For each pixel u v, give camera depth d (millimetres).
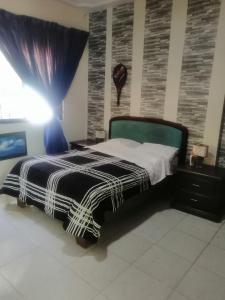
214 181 2811
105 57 4137
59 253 2195
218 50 3033
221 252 2301
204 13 3061
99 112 4418
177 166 3172
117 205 2436
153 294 1789
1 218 2744
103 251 2250
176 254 2248
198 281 1929
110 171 2719
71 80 4148
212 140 3250
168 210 3115
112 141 3756
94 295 1763
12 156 3645
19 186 2834
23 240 2363
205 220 2889
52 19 3756
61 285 1840
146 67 3686
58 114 4125
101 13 4047
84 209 2186
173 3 3277
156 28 3480
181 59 3334
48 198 2502
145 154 3236
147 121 3732
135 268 2049
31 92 3662
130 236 2508
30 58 3516
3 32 3191
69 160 3055
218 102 3131
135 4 3629
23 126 3715
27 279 1883
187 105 3391
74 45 4031
